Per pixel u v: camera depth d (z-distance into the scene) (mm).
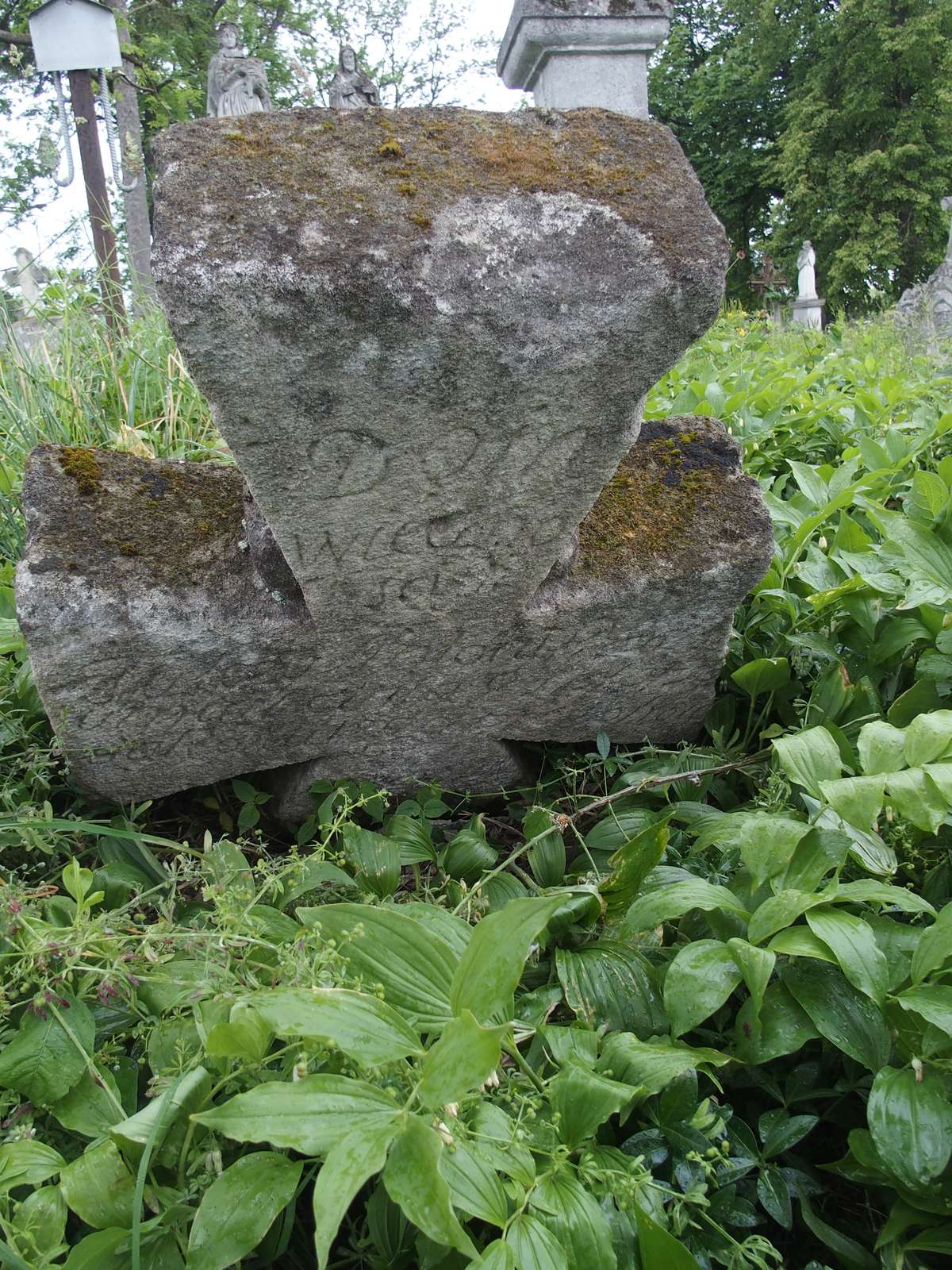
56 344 3406
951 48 21125
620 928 1512
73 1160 1255
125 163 6434
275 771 2127
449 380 1377
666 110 27234
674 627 1910
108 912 1495
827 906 1356
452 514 1586
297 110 1454
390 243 1283
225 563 1743
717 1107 1321
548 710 2025
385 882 1748
